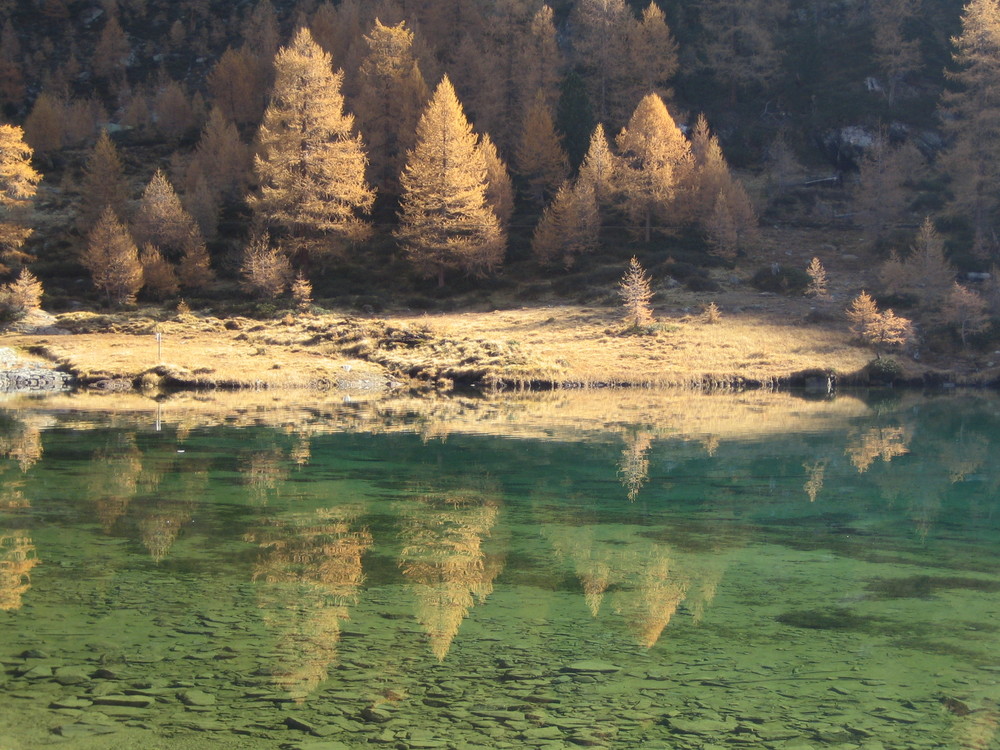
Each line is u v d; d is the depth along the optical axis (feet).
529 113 232.53
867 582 31.71
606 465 61.00
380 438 73.56
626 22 277.03
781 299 176.45
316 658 23.21
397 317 170.40
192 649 23.75
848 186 249.34
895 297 170.19
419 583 31.01
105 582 30.42
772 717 19.86
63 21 435.94
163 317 163.43
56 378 123.65
